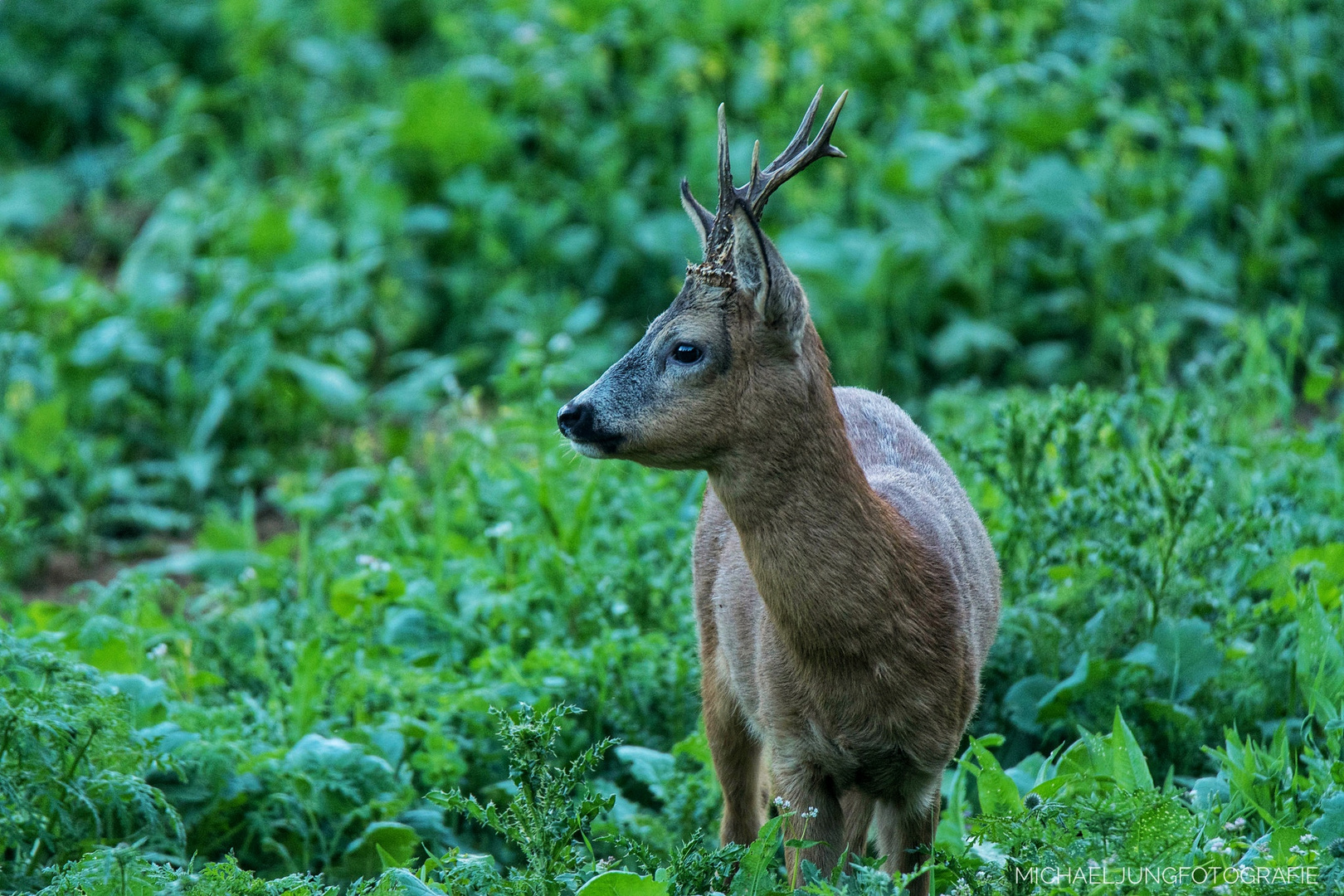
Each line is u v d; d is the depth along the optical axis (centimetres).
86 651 901
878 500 663
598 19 1800
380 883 614
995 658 889
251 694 960
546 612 985
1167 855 603
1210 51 1669
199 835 766
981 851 623
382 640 960
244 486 1442
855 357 1503
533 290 1662
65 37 2162
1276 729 782
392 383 1602
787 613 652
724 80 1717
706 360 643
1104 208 1541
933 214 1535
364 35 2080
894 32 1652
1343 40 1658
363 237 1609
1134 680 838
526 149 1766
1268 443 1113
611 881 588
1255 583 906
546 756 633
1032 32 1716
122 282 1574
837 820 693
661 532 1052
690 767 857
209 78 2150
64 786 706
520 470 1072
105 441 1403
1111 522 928
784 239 1535
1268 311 1492
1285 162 1573
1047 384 1492
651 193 1688
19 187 1986
